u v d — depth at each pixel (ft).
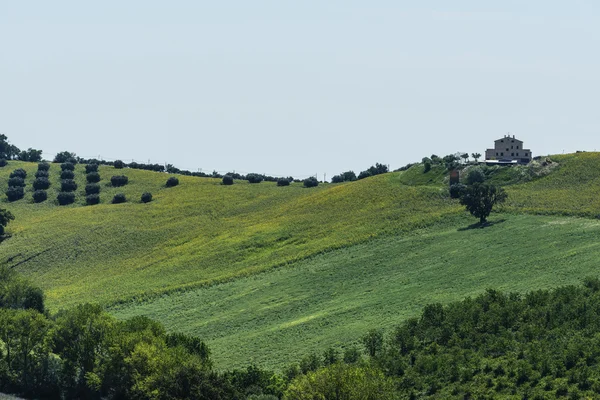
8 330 613.11
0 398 579.48
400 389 538.06
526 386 500.74
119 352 583.17
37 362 610.24
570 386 490.90
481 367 540.11
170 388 532.32
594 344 532.32
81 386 599.16
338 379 489.67
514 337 578.25
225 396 536.01
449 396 510.58
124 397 579.89
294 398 492.13
